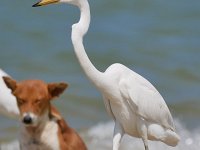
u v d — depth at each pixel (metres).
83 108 18.27
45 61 22.69
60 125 9.73
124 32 27.09
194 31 28.09
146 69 22.73
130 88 10.75
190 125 17.25
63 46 24.22
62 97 18.89
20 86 9.35
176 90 20.64
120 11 29.84
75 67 22.23
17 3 29.11
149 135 11.20
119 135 11.14
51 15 28.14
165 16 30.12
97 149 15.16
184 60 23.81
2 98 11.48
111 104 10.97
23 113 9.21
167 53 24.66
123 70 10.81
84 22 10.39
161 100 11.16
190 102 19.38
